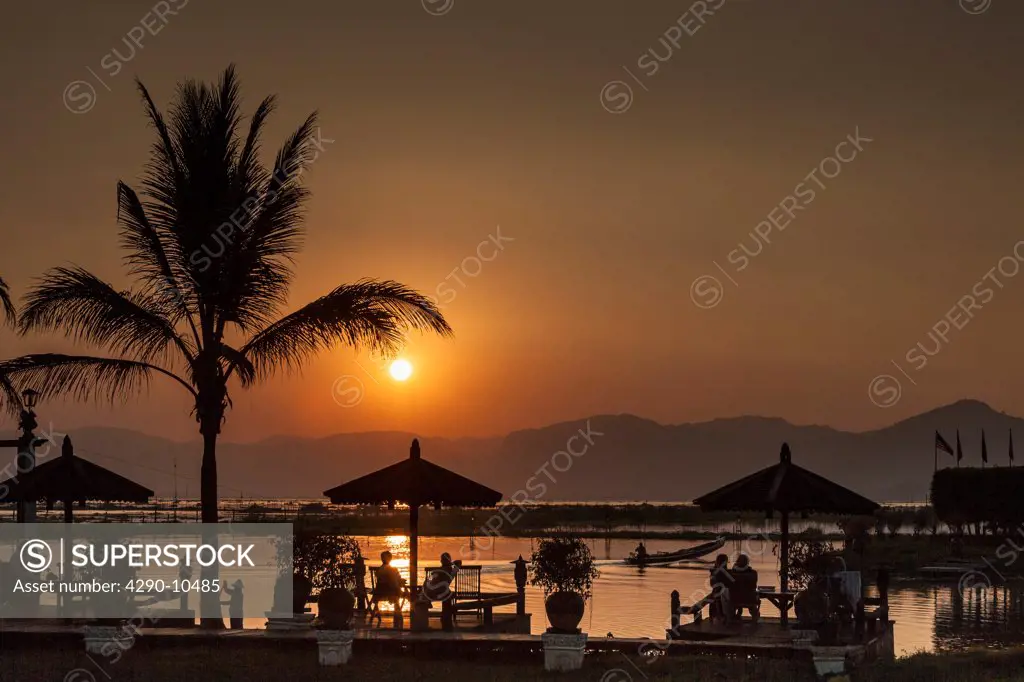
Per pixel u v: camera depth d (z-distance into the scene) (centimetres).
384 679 1700
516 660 1853
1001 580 4831
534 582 2955
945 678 1748
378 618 2306
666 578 5006
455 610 2314
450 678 1705
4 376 2312
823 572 2108
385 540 8788
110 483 2359
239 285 2330
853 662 1816
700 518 13662
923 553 5953
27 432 2478
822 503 2241
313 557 2345
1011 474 6188
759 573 5288
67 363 2344
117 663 1808
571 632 1791
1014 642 2639
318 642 1822
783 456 2378
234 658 1848
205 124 2361
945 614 3422
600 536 9506
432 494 2241
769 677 1695
